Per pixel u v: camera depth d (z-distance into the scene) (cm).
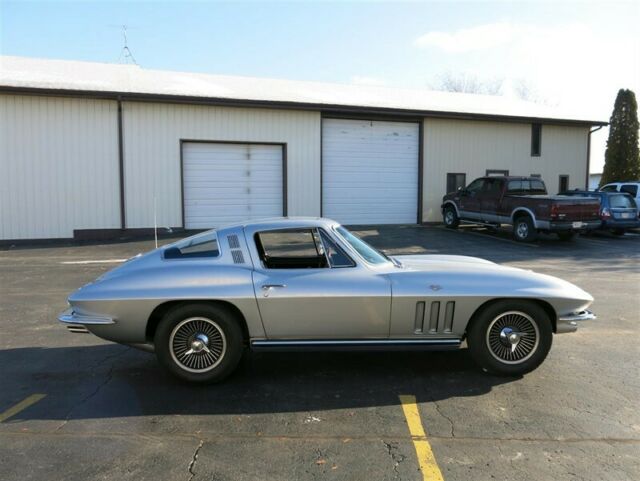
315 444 344
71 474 307
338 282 447
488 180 1716
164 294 439
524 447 338
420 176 2075
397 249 1421
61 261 1227
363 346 453
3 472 310
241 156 1805
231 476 305
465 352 542
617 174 2986
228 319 444
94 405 410
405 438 352
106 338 451
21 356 533
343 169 1981
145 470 312
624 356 526
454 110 2086
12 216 1567
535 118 2167
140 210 1688
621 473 306
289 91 2058
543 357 462
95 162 1633
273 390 441
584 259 1259
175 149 1711
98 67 2045
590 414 389
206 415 391
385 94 2348
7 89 1512
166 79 1969
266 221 482
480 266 493
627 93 2962
